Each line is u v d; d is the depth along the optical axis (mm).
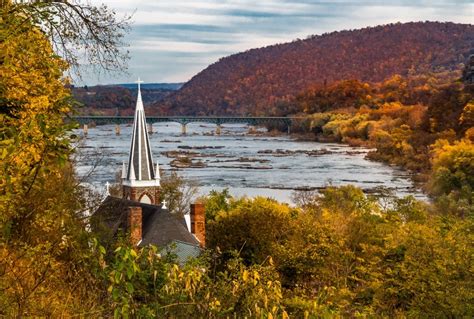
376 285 36906
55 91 17594
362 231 57531
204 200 77812
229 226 60938
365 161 191125
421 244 37219
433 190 125375
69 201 19172
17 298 11453
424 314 33219
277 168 173625
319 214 69875
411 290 34312
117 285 11992
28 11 15430
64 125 12578
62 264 13680
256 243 59250
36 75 16547
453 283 32812
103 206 30312
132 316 12305
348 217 62031
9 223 13047
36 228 14664
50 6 16734
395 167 174750
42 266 12625
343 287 39000
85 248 14047
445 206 94812
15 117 15430
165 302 13234
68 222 14672
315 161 191875
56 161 12594
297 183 143875
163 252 41938
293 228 58750
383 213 70688
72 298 13094
